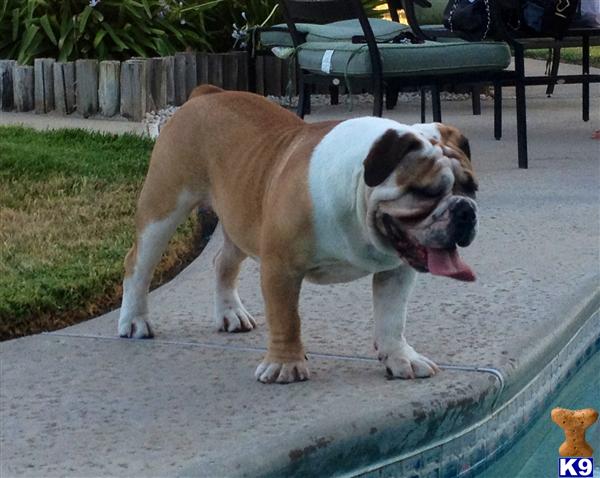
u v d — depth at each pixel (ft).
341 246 11.76
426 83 24.16
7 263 17.15
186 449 10.41
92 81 33.12
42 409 11.64
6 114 33.81
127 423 11.19
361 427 11.00
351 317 15.06
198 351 13.73
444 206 10.82
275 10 38.63
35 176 23.13
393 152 10.94
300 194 11.67
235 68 35.91
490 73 24.85
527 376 13.30
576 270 17.15
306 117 33.22
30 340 14.19
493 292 15.98
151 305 15.88
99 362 13.28
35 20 35.14
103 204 21.26
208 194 13.83
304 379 12.42
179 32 36.83
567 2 25.32
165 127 13.94
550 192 22.84
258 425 10.98
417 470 11.66
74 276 16.47
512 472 12.34
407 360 12.51
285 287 12.16
